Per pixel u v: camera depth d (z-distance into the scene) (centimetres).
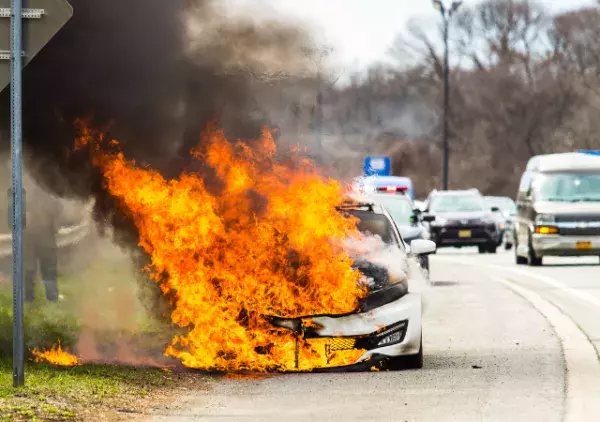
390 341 2222
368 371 2238
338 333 2208
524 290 4344
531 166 6259
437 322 3212
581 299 3931
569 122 16538
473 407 1806
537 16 16588
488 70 16688
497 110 16638
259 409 1789
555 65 16650
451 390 1981
